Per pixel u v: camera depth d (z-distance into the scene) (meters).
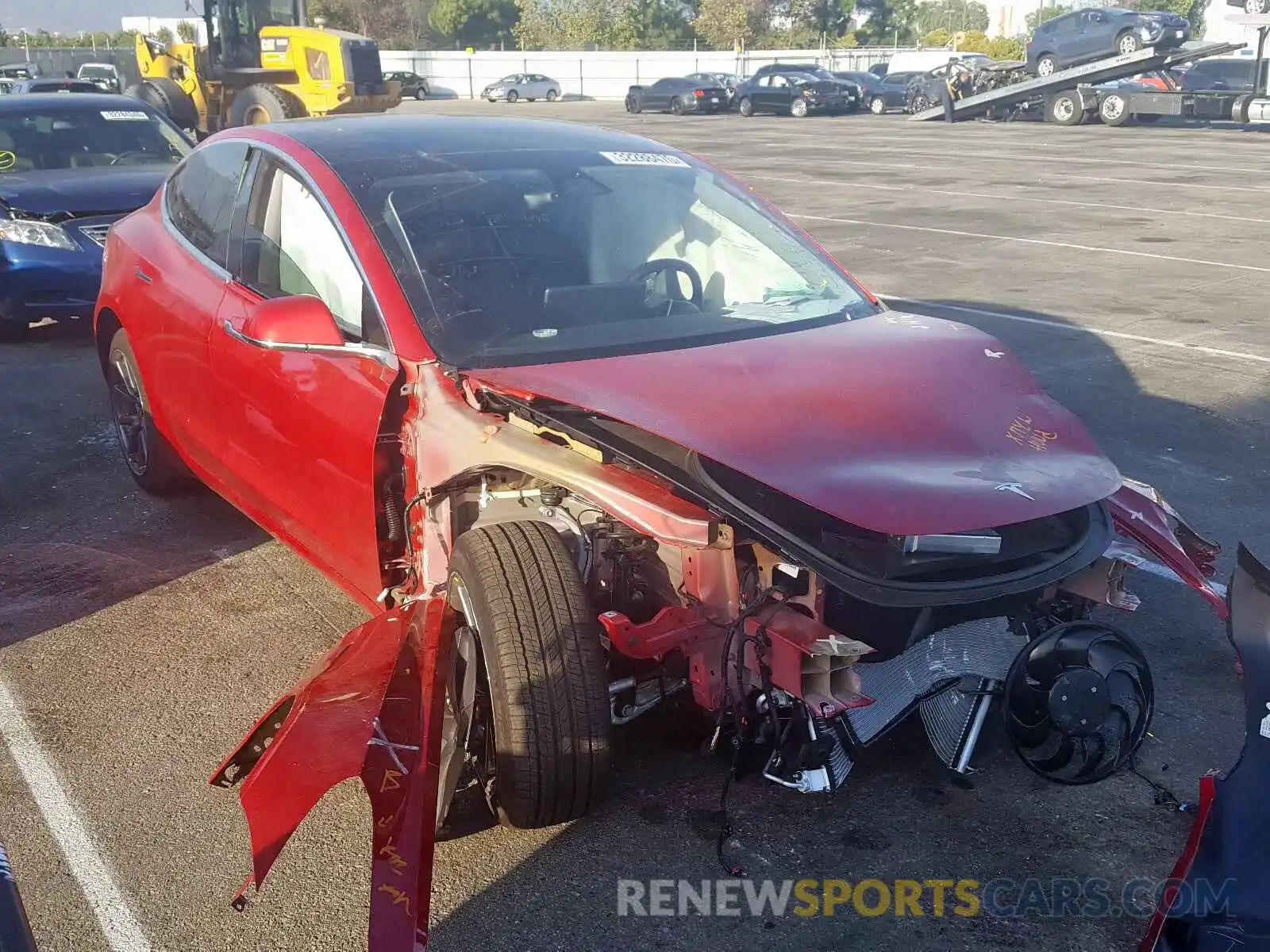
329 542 3.80
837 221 14.85
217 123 22.78
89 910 2.84
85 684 3.93
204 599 4.57
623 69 63.97
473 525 3.34
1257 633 2.51
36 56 55.69
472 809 3.11
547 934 2.74
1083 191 17.25
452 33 85.44
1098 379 7.58
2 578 4.76
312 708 2.67
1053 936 2.72
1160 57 29.38
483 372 3.25
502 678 2.80
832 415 3.04
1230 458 6.11
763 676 2.80
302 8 22.81
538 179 4.07
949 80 34.88
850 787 3.28
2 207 8.42
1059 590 3.33
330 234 3.76
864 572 2.78
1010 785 3.29
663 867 2.96
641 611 3.18
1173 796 3.24
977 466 2.96
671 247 3.96
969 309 9.70
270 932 2.76
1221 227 13.78
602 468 2.93
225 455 4.42
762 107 39.50
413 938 2.28
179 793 3.32
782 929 2.75
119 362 5.47
